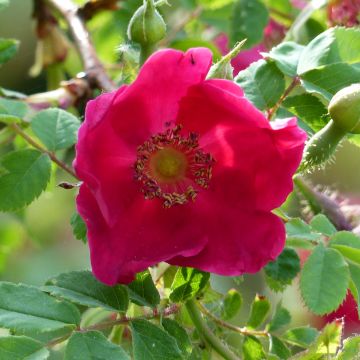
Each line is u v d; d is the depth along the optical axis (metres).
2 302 0.29
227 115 0.31
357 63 0.35
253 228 0.31
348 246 0.32
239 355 0.35
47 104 0.40
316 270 0.31
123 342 0.35
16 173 0.35
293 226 0.32
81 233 0.34
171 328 0.31
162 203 0.32
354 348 0.31
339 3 0.41
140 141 0.32
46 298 0.30
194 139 0.32
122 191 0.32
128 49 0.33
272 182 0.31
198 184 0.32
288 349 0.35
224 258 0.31
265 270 0.35
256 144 0.31
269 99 0.35
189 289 0.32
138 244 0.31
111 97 0.30
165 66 0.30
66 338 0.30
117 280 0.30
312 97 0.35
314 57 0.35
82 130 0.29
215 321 0.35
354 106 0.32
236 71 0.41
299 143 0.30
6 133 0.37
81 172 0.29
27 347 0.29
